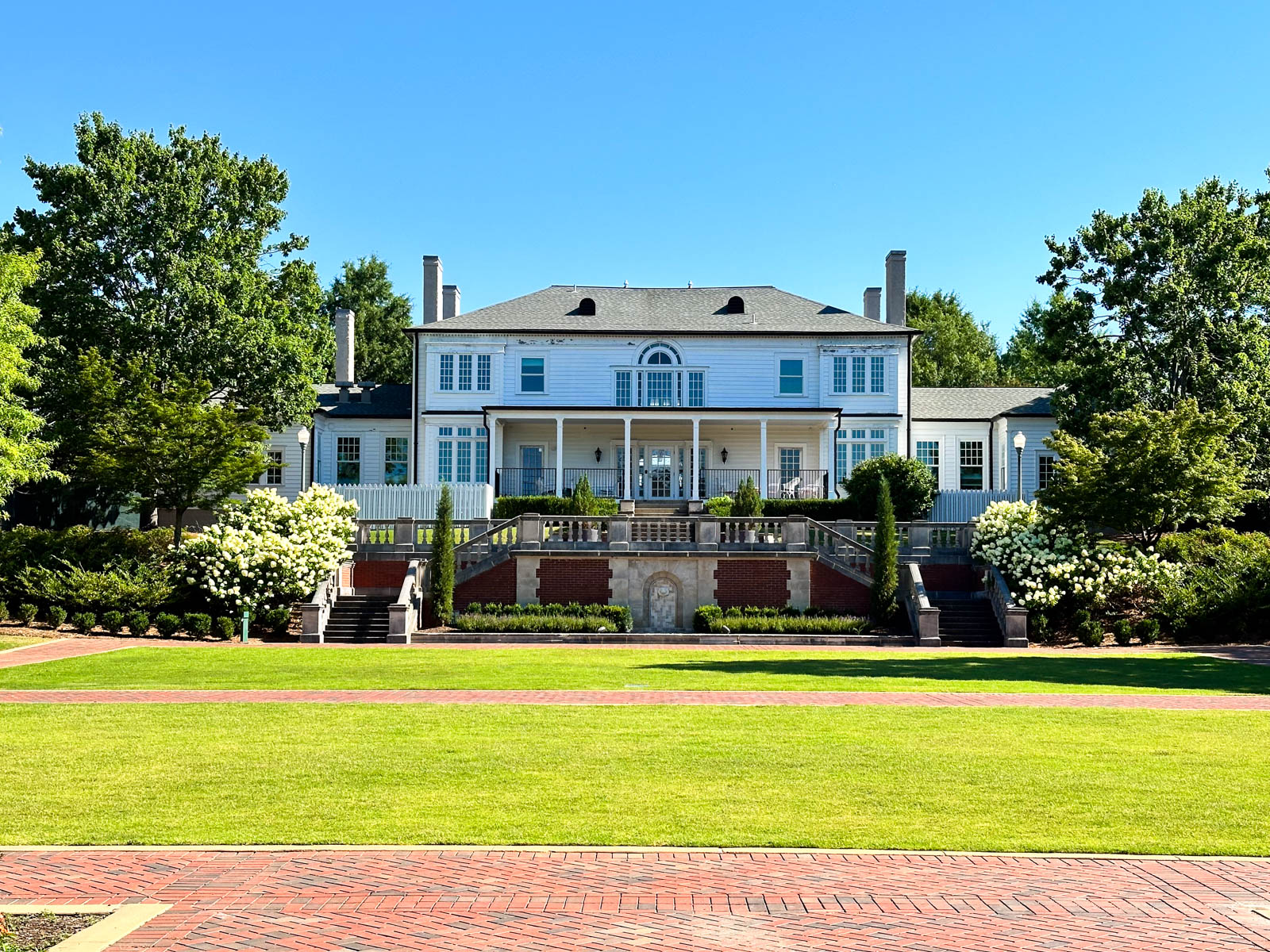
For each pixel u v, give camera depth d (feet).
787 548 114.11
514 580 114.52
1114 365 146.82
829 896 28.22
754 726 52.44
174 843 32.60
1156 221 150.92
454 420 168.86
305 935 25.45
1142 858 31.53
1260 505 148.97
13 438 103.09
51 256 145.18
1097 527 124.36
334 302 284.61
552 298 180.55
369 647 95.20
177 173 150.61
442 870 30.19
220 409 118.93
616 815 35.78
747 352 171.12
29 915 26.63
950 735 49.83
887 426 170.40
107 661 80.74
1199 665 81.61
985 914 26.96
